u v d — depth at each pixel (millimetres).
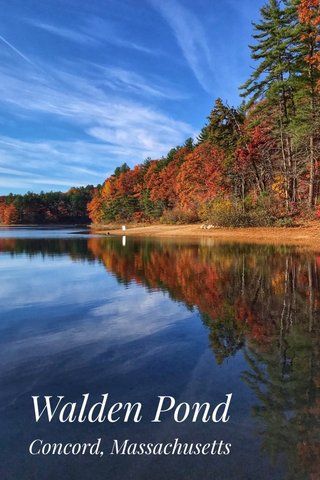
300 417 3764
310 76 34219
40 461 3146
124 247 27312
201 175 63750
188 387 4445
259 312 8039
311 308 8359
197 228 45844
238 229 38656
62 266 16250
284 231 33125
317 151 35406
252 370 4938
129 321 7445
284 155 39562
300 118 34531
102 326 7094
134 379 4680
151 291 10445
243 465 3068
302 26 32781
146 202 85750
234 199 47312
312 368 4996
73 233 60312
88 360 5348
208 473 2980
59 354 5594
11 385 4539
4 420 3766
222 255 19797
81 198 148000
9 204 150375
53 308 8531
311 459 3119
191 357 5434
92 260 18594
